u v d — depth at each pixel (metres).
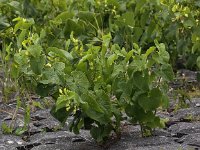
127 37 6.42
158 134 5.12
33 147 4.91
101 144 4.88
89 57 4.61
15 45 6.29
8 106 6.16
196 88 6.73
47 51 4.69
